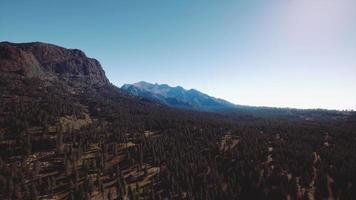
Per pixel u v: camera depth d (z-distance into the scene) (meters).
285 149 164.25
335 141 192.12
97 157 131.50
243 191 123.38
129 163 136.12
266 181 127.44
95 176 121.62
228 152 158.12
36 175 114.06
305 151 160.25
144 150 149.12
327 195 122.19
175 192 116.06
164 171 126.81
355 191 121.50
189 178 124.69
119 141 158.25
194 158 143.50
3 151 127.00
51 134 151.12
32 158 128.12
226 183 128.00
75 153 132.75
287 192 120.50
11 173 104.31
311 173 138.25
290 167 142.75
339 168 138.62
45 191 105.44
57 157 130.88
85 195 101.88
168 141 163.75
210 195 115.25
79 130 165.50
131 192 107.19
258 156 156.50
